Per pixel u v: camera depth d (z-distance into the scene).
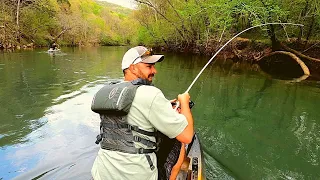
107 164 1.96
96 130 5.01
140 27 30.64
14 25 27.98
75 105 6.65
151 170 1.96
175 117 1.92
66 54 23.00
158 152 2.34
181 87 9.57
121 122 1.89
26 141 4.50
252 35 17.77
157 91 1.91
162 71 13.41
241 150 4.50
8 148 4.22
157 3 24.33
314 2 11.70
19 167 3.67
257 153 4.43
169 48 25.88
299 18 12.48
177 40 24.33
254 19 13.23
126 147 1.90
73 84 9.41
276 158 4.28
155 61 2.05
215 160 4.07
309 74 12.10
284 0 12.54
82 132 4.90
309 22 13.03
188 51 23.55
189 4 18.48
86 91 8.30
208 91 9.00
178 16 20.69
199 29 20.61
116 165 1.93
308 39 13.79
